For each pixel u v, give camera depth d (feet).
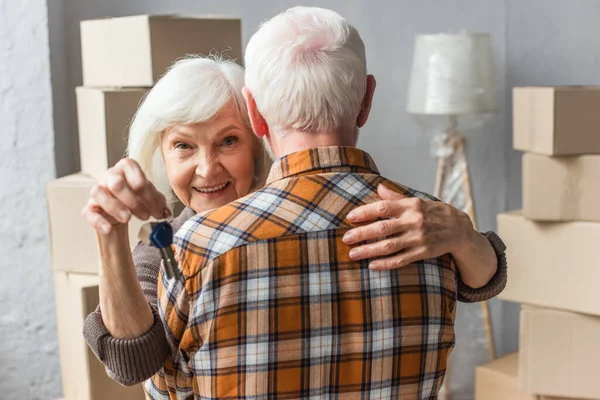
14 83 10.35
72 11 10.93
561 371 8.31
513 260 8.52
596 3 10.91
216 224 3.46
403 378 3.54
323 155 3.60
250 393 3.35
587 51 11.14
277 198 3.51
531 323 8.36
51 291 10.62
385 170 12.86
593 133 7.86
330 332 3.41
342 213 3.51
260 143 5.00
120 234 3.32
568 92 7.78
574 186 7.93
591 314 8.09
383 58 12.60
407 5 12.55
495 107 11.49
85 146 8.24
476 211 13.00
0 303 10.67
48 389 10.80
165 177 5.17
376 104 12.69
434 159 12.93
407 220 3.55
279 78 3.56
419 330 3.55
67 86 10.85
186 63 4.80
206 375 3.39
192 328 3.37
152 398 3.76
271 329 3.34
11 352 10.75
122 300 3.40
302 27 3.63
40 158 10.48
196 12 11.69
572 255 8.05
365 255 3.44
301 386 3.39
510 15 12.33
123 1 11.31
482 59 11.32
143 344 3.43
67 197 7.70
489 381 9.41
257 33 3.73
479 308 12.78
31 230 10.54
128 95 7.46
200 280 3.36
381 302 3.48
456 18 12.67
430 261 3.68
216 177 4.82
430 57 11.33
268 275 3.36
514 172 12.65
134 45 7.41
